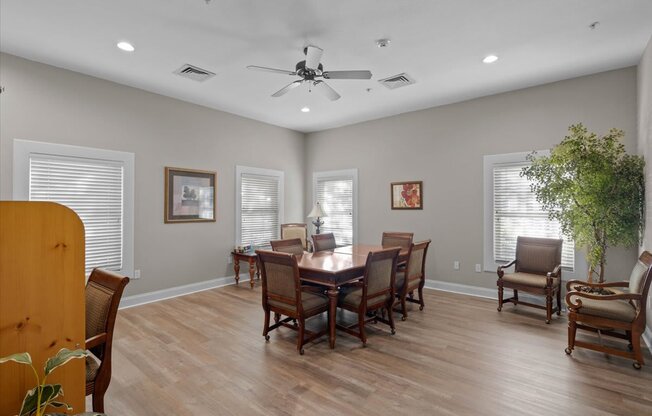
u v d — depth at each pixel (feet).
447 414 6.52
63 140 12.00
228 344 9.86
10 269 3.57
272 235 20.01
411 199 17.33
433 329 11.01
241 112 17.60
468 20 9.02
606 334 9.68
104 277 5.96
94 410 5.27
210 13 8.68
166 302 14.16
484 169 15.03
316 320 12.21
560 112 13.21
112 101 13.25
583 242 11.03
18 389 3.59
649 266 8.13
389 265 10.47
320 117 18.52
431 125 16.69
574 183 10.82
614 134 11.18
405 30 9.53
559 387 7.46
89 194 12.65
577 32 9.62
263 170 19.42
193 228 16.01
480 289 15.12
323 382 7.72
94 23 9.12
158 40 10.08
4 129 10.79
